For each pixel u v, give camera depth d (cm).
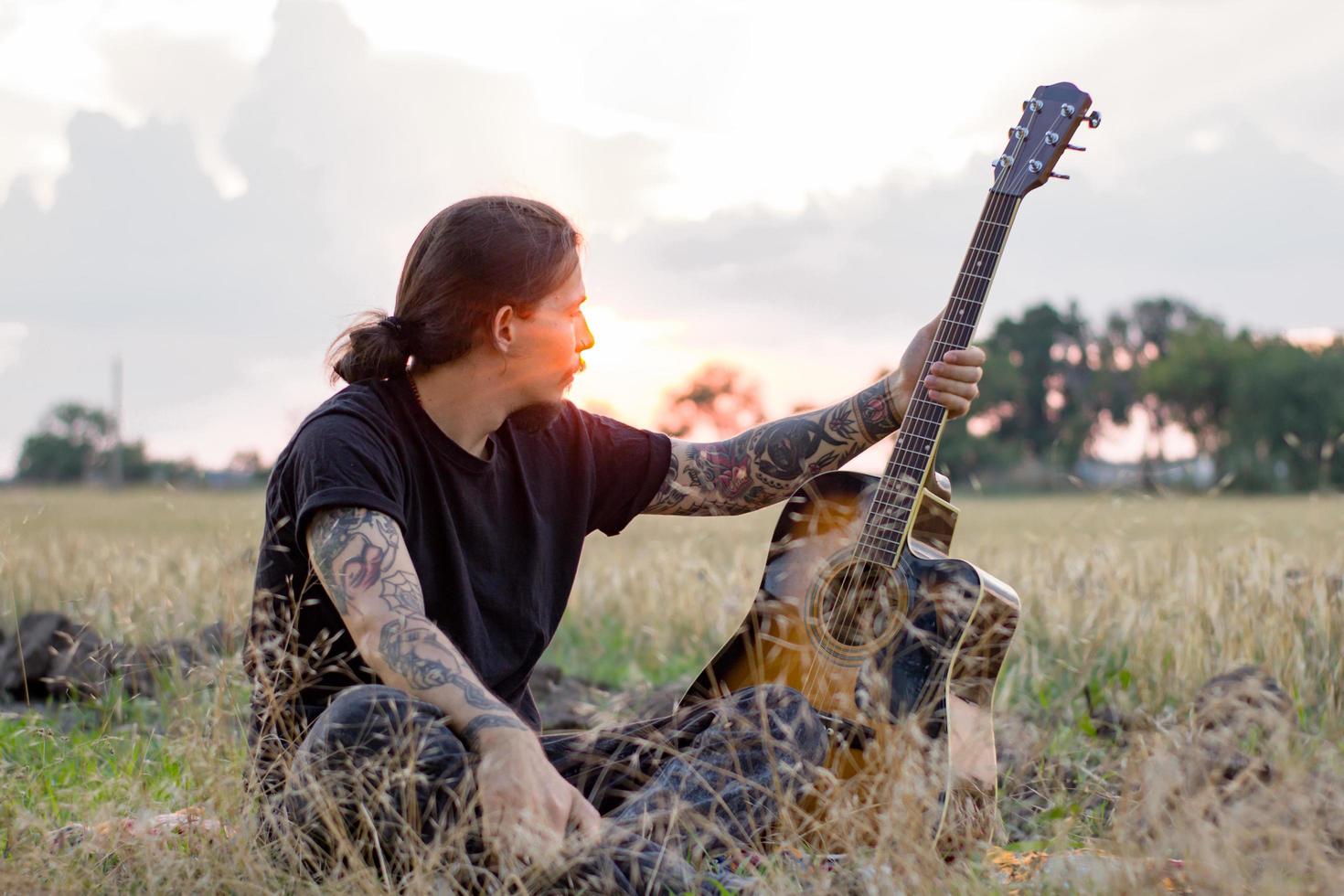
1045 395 10606
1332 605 505
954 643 308
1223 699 304
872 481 332
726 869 268
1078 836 304
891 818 252
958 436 8250
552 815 238
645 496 329
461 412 288
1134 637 522
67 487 7144
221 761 296
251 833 264
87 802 318
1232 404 8256
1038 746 346
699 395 8650
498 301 279
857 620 322
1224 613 522
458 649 286
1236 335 9144
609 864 242
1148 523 795
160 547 783
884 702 307
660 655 641
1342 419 7612
